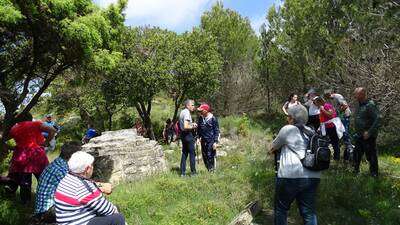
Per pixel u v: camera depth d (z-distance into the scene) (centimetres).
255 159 1123
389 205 669
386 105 1232
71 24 790
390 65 1205
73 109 2483
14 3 751
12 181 722
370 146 823
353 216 653
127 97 2161
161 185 804
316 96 995
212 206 679
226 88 2672
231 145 1578
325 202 701
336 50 1636
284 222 509
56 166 575
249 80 2669
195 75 2234
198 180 834
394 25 1122
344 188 757
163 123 2645
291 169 497
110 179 947
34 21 812
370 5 1276
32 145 724
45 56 918
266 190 766
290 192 500
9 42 892
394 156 1130
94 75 1001
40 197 564
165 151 1545
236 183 814
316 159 492
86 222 436
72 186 438
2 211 619
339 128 956
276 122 2389
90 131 1172
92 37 822
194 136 955
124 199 731
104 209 444
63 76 1045
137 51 2167
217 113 2669
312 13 1927
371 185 758
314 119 955
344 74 1448
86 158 451
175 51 2270
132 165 1027
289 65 2300
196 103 2480
